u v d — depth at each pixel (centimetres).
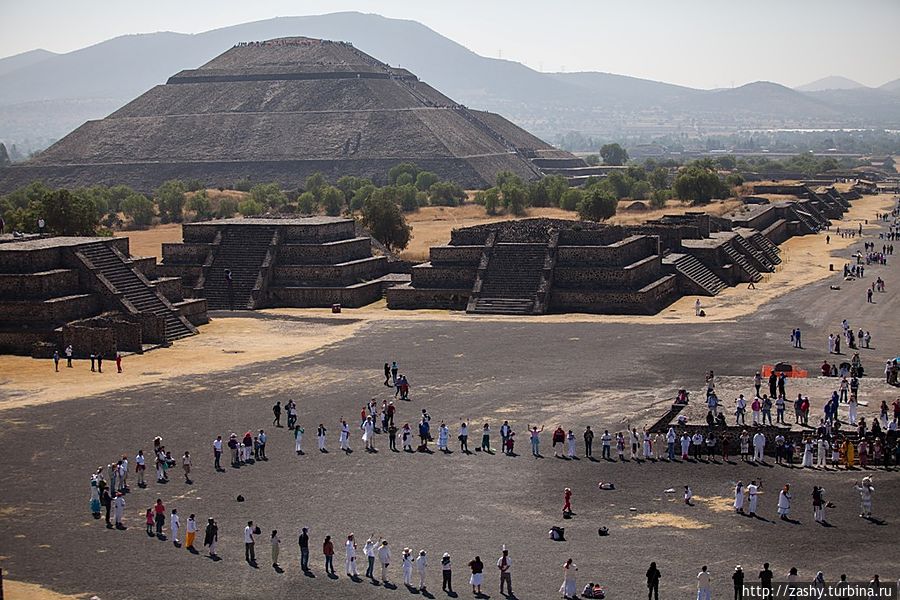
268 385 9581
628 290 13475
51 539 6075
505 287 13850
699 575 5066
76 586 5416
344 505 6569
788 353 10644
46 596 5281
